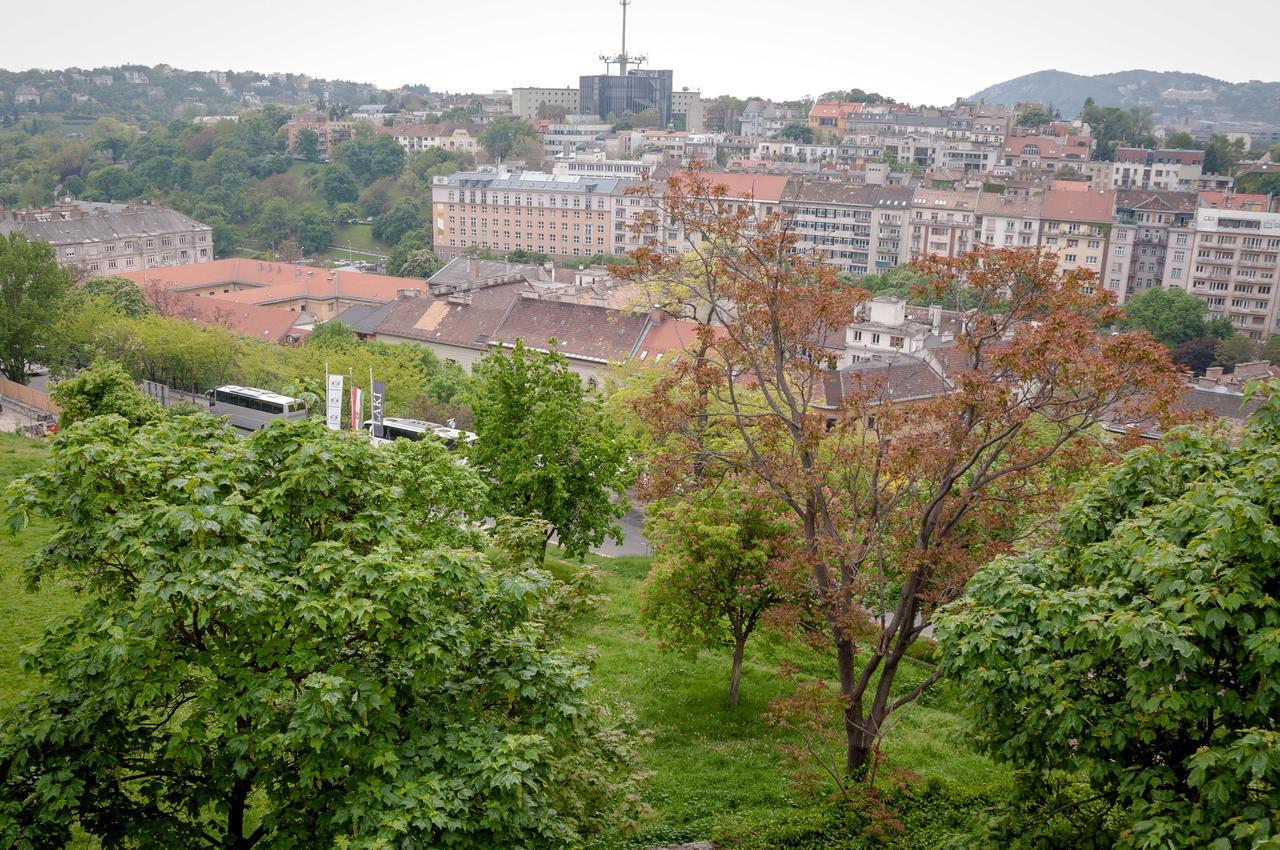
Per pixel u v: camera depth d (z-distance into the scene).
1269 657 16.16
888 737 34.50
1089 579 20.09
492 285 135.25
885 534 29.80
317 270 184.88
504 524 28.50
